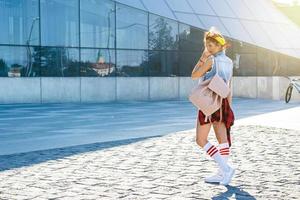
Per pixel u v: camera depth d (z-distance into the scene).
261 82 34.03
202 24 31.83
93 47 27.95
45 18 26.47
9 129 14.34
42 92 26.38
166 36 30.45
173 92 30.83
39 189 6.55
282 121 16.36
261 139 11.52
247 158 8.88
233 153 9.46
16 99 25.64
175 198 5.98
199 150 9.88
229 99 6.83
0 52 25.11
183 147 10.30
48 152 9.85
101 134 12.97
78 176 7.40
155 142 11.12
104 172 7.68
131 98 29.34
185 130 13.76
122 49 28.91
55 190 6.48
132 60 29.30
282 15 39.44
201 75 6.75
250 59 33.56
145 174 7.48
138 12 29.34
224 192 6.28
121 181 7.00
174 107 23.83
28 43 25.94
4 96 25.28
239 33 33.41
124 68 29.03
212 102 6.61
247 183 6.80
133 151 9.82
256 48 33.78
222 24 32.97
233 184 6.75
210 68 6.73
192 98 6.66
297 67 35.69
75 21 27.36
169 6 31.02
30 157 9.26
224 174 6.75
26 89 25.89
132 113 20.00
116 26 28.67
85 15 27.67
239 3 36.12
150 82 29.95
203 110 6.64
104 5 28.22
